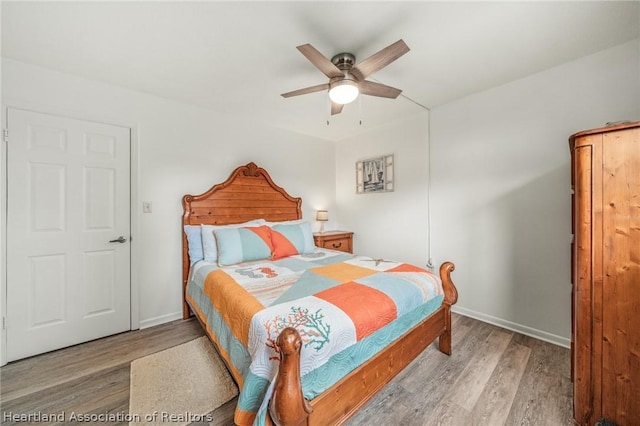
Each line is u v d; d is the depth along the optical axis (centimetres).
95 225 224
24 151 195
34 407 147
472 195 262
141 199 246
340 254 276
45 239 204
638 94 176
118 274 235
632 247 120
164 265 259
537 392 158
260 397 107
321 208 406
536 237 222
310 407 100
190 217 269
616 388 123
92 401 152
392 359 146
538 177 220
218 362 189
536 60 199
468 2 140
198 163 280
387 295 154
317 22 155
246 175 313
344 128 363
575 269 137
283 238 271
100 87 225
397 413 143
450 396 156
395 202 339
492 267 249
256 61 197
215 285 186
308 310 129
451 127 277
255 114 308
